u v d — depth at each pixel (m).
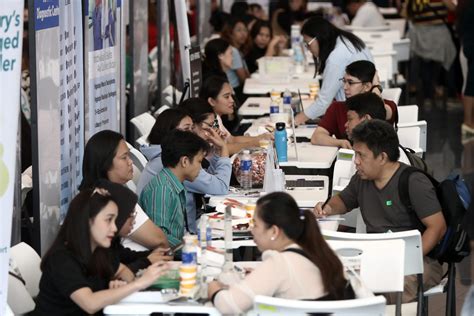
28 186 7.97
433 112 18.00
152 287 5.64
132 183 8.06
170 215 7.17
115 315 5.43
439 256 6.80
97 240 5.61
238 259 7.86
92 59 8.90
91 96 8.93
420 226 6.83
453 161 14.31
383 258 5.91
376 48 16.47
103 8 9.18
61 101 7.77
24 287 5.85
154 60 13.80
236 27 16.50
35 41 6.96
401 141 9.58
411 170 6.78
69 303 5.62
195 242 5.64
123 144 6.99
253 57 16.62
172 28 14.94
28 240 7.80
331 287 5.25
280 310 4.98
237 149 9.59
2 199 5.41
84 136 8.66
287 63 13.96
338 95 11.21
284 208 5.38
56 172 7.53
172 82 14.95
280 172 7.61
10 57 5.36
